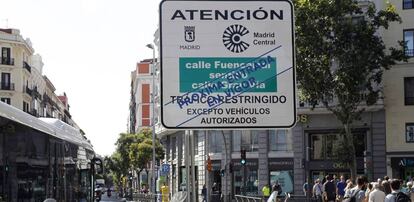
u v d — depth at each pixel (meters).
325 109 43.53
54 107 128.88
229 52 5.99
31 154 9.46
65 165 12.85
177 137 60.06
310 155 45.16
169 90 5.92
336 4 34.00
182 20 5.96
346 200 18.70
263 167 47.28
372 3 37.22
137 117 112.12
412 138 42.34
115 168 103.12
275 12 6.05
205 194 45.34
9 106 8.34
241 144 48.78
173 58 5.94
